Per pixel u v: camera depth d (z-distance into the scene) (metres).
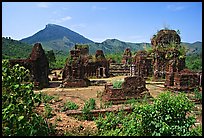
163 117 7.67
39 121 8.22
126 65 54.28
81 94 28.66
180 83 29.48
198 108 16.77
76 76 35.50
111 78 46.50
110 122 9.87
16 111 7.19
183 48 40.34
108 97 23.34
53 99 22.98
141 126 7.63
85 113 14.38
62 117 12.20
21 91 7.54
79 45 47.31
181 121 7.75
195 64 49.31
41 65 34.31
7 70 7.41
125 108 15.34
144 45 47.38
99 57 47.94
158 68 41.69
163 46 42.03
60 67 65.56
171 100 7.83
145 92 24.02
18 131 7.01
